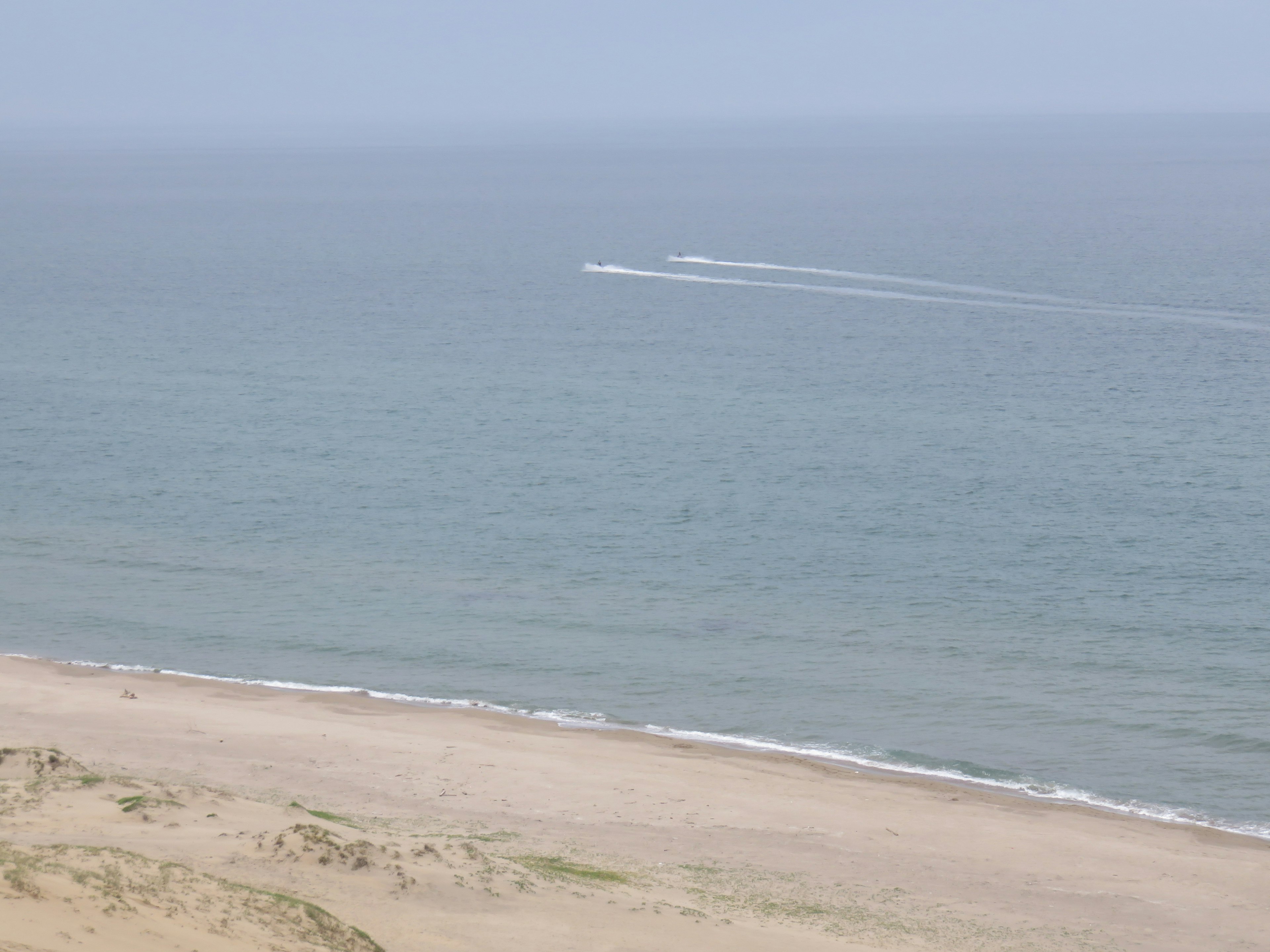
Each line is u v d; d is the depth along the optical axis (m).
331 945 23.67
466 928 26.86
